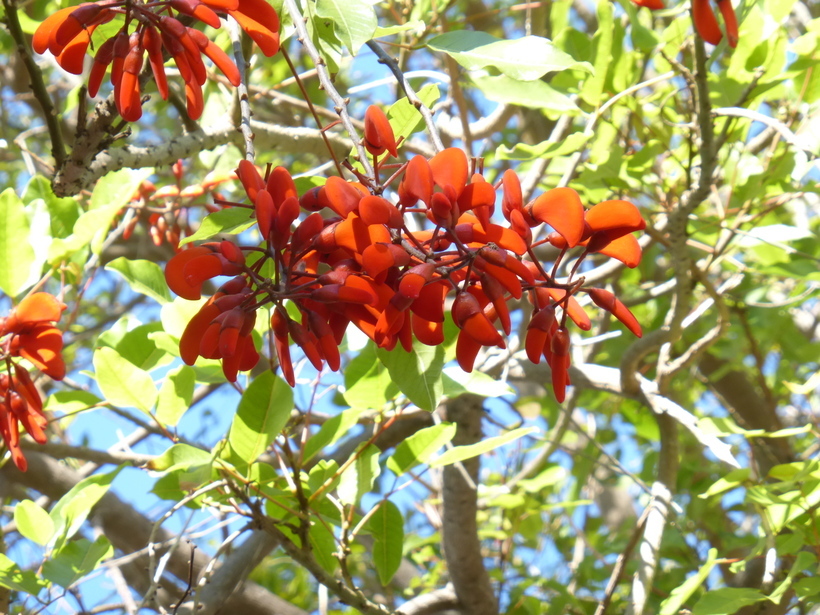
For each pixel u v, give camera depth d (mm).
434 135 1417
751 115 1680
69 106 2457
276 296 1312
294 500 1720
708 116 1718
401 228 1315
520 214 1320
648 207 2230
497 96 1818
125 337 1770
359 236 1312
